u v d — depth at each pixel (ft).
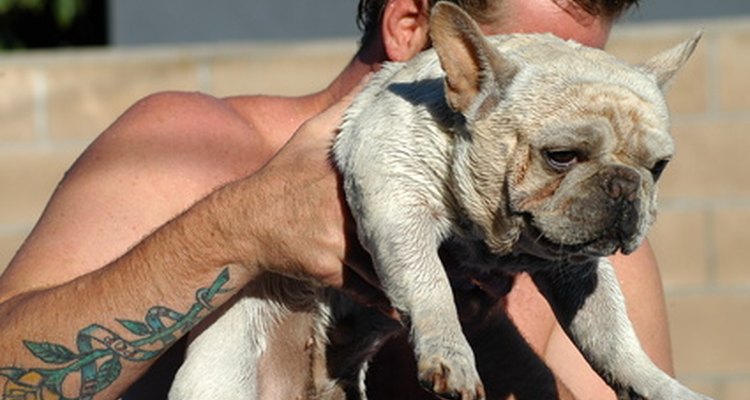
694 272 42.86
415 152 21.98
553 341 26.18
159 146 25.02
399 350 24.95
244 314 24.62
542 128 20.88
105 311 22.34
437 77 22.49
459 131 21.71
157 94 26.21
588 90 20.97
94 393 22.57
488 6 24.00
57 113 42.34
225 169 25.30
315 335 24.47
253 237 22.25
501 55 21.38
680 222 42.78
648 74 22.03
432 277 21.45
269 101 26.78
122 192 24.40
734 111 42.39
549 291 23.08
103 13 60.08
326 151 22.74
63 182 24.95
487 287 23.22
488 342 24.36
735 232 42.75
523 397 24.45
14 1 58.23
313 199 22.18
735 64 42.29
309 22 49.16
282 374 24.86
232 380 24.26
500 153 21.22
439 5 21.35
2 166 42.27
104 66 42.47
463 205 21.67
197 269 22.29
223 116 25.85
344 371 24.72
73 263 23.61
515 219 21.22
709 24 42.27
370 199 21.76
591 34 24.29
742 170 42.57
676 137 42.57
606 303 22.70
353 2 49.03
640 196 20.59
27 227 42.37
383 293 22.71
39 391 22.39
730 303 42.91
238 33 49.21
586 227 20.54
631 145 20.77
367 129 22.27
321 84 42.75
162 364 25.66
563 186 20.75
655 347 26.55
